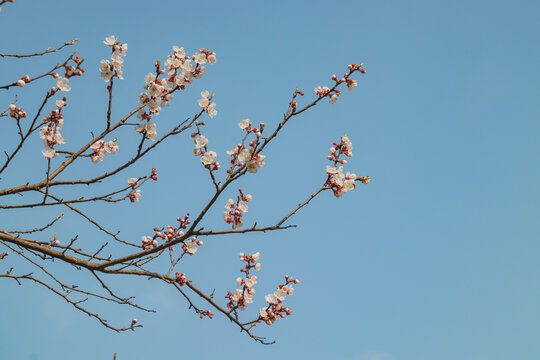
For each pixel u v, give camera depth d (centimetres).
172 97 506
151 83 480
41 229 524
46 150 459
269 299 505
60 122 458
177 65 495
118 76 466
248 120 453
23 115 443
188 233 462
